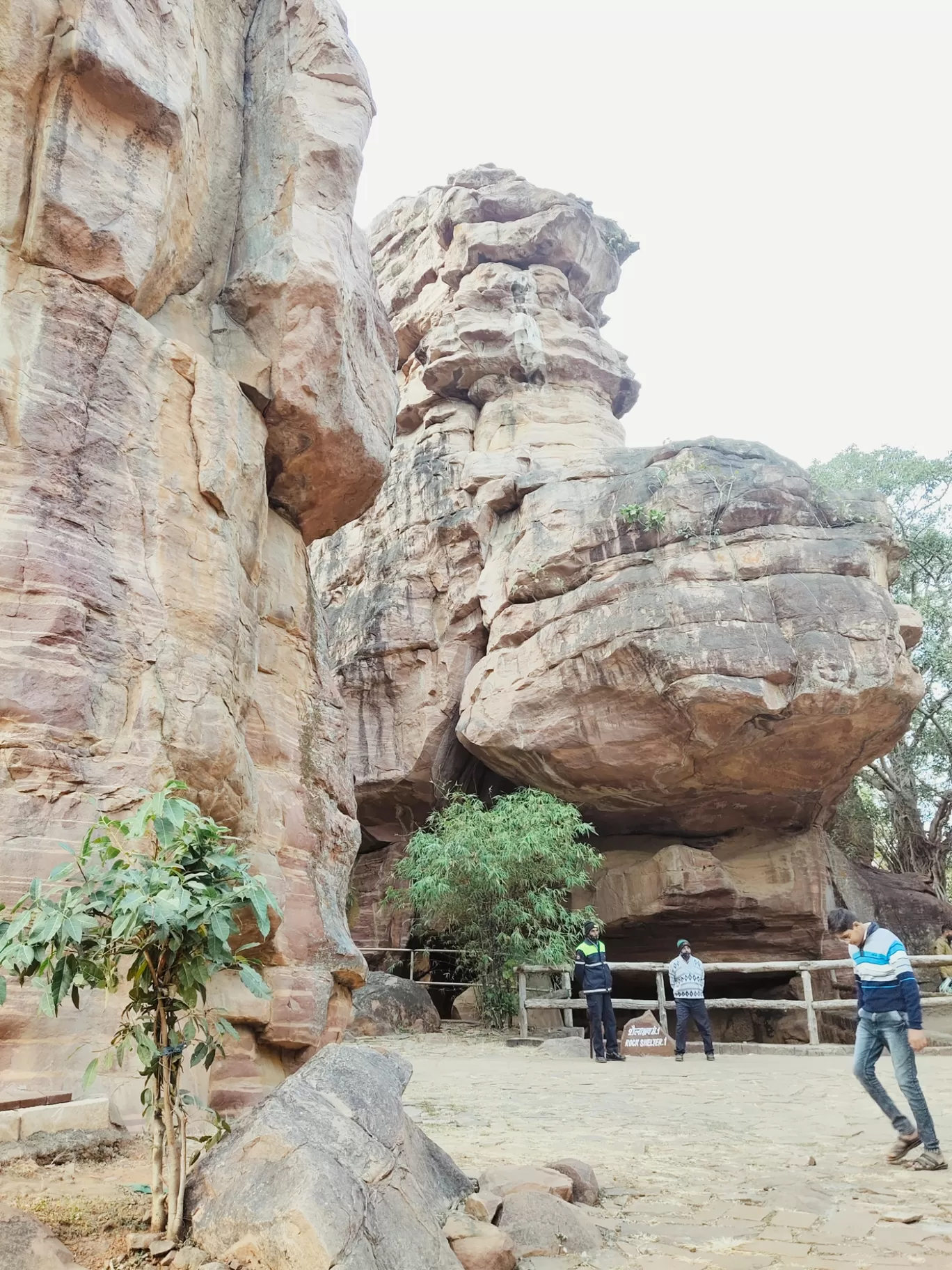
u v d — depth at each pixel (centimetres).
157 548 636
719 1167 505
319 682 935
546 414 2111
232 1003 653
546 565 1719
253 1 958
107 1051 325
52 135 630
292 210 832
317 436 837
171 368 692
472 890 1455
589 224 2358
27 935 312
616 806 1764
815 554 1603
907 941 1900
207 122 831
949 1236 379
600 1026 1074
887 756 2389
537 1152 543
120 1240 307
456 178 2388
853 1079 849
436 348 2159
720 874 1731
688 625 1540
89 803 524
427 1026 1439
